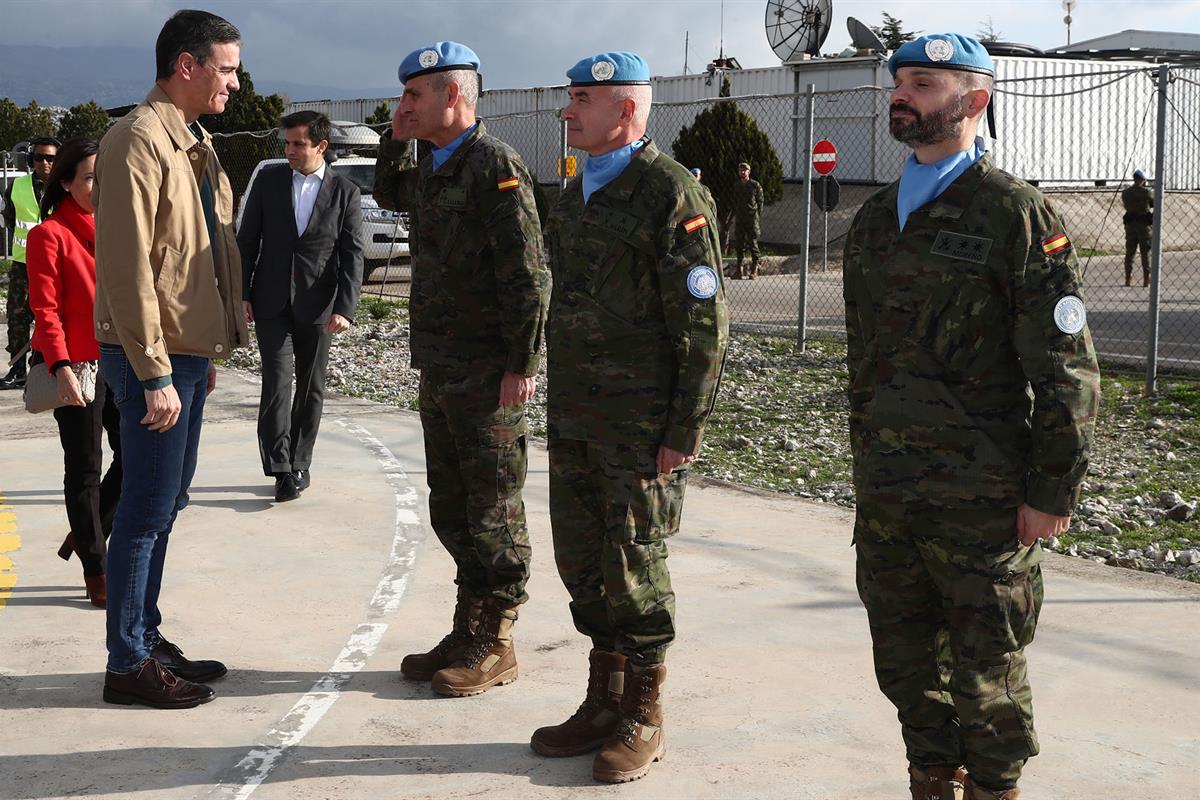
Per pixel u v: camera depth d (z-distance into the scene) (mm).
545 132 26469
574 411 3227
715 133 23578
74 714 3580
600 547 3373
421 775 3199
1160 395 8766
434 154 3680
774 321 14266
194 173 3607
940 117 2471
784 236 24828
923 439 2523
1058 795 3061
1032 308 2424
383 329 14000
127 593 3594
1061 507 2449
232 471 6895
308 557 5238
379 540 5504
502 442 3693
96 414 4484
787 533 5578
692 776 3191
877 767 3234
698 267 3068
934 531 2543
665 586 3229
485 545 3715
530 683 3852
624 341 3150
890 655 2697
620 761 3146
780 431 8242
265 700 3699
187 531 5641
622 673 3357
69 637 4246
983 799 2594
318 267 6141
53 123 49312
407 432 8070
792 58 25172
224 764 3262
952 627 2568
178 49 3475
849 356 2721
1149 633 4215
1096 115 23875
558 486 3359
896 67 2529
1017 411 2527
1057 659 3982
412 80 3562
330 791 3104
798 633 4270
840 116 24531
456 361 3666
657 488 3184
